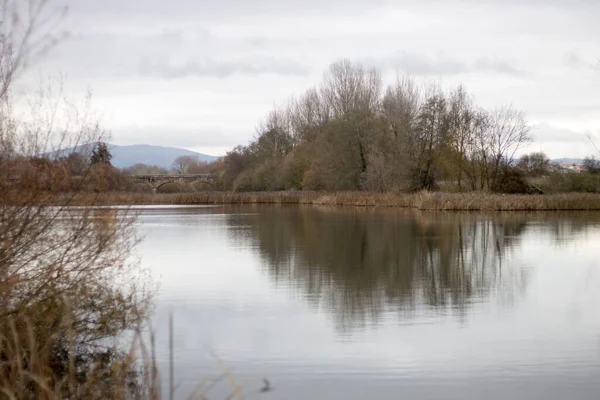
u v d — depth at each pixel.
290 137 87.38
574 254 25.52
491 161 60.69
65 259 12.26
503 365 11.37
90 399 9.25
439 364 11.46
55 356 11.01
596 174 59.31
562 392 10.13
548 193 58.00
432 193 55.47
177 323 14.30
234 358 11.89
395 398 9.95
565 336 13.15
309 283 19.22
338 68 73.75
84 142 10.55
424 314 15.19
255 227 39.97
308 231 36.31
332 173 66.25
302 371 11.16
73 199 10.40
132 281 17.92
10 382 8.39
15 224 9.56
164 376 10.88
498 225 38.81
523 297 17.08
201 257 25.23
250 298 17.00
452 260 24.06
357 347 12.50
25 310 10.05
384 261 23.89
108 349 12.28
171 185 106.06
